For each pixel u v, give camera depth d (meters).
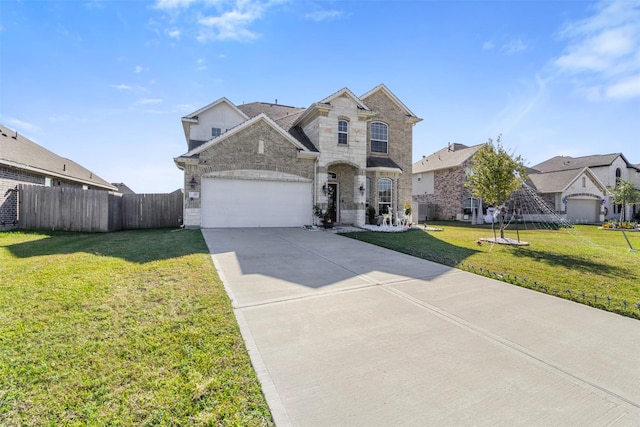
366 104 18.41
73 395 2.47
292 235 12.05
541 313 4.54
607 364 3.17
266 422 2.26
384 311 4.52
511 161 10.73
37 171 15.35
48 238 11.09
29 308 4.09
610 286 5.82
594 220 29.86
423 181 31.83
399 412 2.39
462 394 2.63
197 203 13.61
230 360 3.05
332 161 15.66
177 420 2.23
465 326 4.04
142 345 3.25
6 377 2.66
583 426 2.28
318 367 3.02
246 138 14.25
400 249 9.39
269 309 4.50
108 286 5.01
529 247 10.38
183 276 5.69
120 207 15.54
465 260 8.01
